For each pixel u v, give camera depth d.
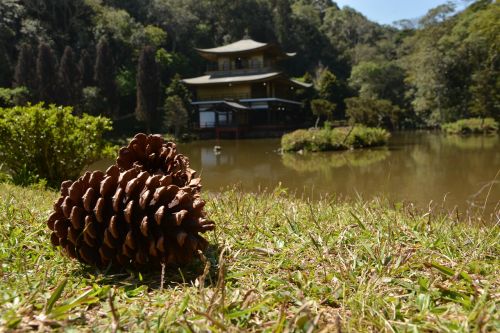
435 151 14.59
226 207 2.38
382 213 2.21
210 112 32.28
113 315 0.95
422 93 36.16
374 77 43.12
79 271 1.40
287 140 16.75
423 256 1.50
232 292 1.19
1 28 29.33
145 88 28.53
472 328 0.96
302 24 57.25
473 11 41.25
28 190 3.63
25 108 4.86
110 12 36.97
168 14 43.75
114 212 1.34
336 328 0.90
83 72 29.55
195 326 0.96
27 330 0.95
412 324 0.98
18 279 1.27
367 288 1.14
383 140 17.80
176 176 1.77
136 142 1.83
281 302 1.12
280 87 34.59
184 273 1.38
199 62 43.31
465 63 34.12
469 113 33.34
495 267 1.37
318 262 1.47
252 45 35.28
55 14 34.81
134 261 1.36
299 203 2.70
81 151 5.03
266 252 1.59
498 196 6.01
